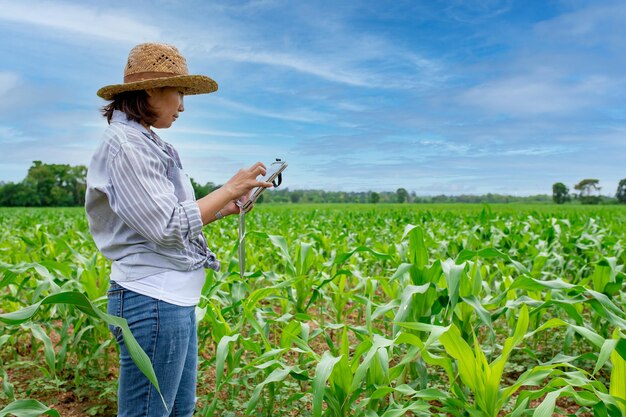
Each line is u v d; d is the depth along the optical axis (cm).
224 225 1561
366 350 321
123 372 260
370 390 324
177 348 258
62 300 210
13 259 721
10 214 3078
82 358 504
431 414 322
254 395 334
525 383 289
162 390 259
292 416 413
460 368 296
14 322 210
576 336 528
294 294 565
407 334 292
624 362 268
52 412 247
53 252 736
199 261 268
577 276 623
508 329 568
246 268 736
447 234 1123
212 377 497
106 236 256
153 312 248
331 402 321
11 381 490
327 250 793
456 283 364
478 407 301
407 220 1756
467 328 425
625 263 714
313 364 500
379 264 913
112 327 262
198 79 262
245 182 268
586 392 264
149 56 258
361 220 1820
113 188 240
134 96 256
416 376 443
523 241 816
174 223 237
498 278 709
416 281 402
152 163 244
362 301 421
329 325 418
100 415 430
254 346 388
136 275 249
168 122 271
